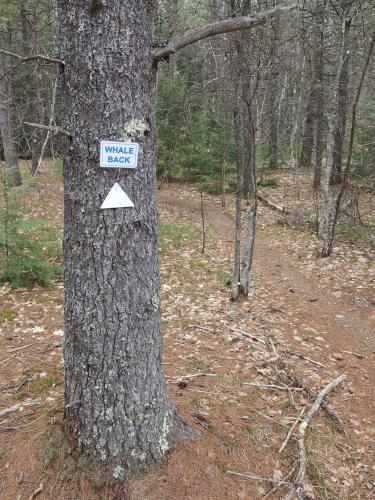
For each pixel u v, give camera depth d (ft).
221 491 9.77
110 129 8.32
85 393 9.46
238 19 9.00
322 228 36.40
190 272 28.45
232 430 11.78
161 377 10.17
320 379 15.90
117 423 9.46
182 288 25.38
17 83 39.70
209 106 42.57
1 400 13.17
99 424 9.46
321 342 19.29
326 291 25.99
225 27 8.98
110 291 8.93
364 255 31.30
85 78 8.16
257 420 12.59
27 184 19.52
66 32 8.18
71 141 8.52
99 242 8.73
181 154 48.75
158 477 9.69
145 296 9.34
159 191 55.72
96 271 8.84
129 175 8.68
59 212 40.01
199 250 33.94
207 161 48.39
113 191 8.55
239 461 10.71
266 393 14.35
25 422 11.75
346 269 29.04
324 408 13.89
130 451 9.57
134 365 9.40
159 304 9.87
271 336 19.17
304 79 50.52
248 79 19.80
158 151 49.19
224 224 42.68
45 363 15.80
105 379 9.27
